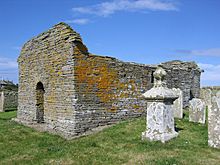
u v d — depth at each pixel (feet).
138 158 26.17
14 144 35.91
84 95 42.37
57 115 45.34
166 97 31.71
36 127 48.60
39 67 51.98
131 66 49.32
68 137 40.24
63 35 43.55
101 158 26.91
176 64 74.38
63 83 43.73
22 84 59.77
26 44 57.82
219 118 29.48
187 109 67.72
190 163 24.18
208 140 30.35
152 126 32.60
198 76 74.59
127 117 48.11
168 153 27.17
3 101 89.40
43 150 31.37
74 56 41.60
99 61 44.47
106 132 39.45
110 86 45.83
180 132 36.22
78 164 25.49
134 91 49.55
